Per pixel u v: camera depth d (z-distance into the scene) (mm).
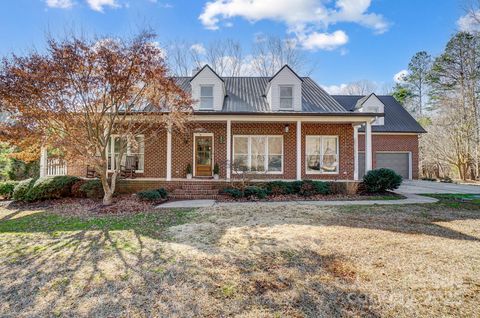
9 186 10844
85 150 8453
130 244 4906
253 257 4203
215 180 11523
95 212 7918
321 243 4797
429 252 4320
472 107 21297
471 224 6125
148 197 9453
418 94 30797
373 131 18344
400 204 8805
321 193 10852
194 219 6867
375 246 4613
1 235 5629
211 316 2670
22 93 7320
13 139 7848
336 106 13594
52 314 2744
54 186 9992
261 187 10914
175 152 12938
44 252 4551
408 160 18797
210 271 3709
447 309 2744
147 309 2807
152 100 8797
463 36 21906
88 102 8039
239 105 13516
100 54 7457
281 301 2930
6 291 3232
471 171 21047
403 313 2684
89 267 3891
